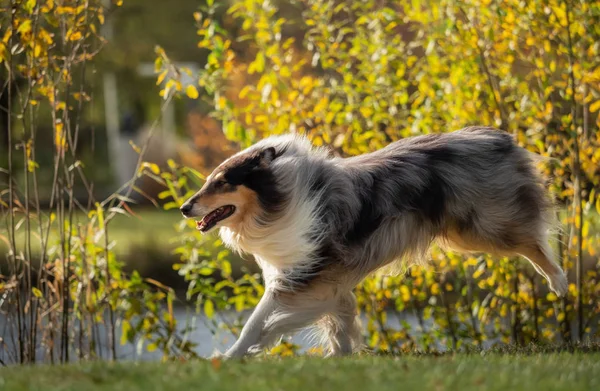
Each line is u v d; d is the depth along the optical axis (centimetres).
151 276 1984
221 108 1255
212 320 1236
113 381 640
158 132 3503
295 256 877
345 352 932
